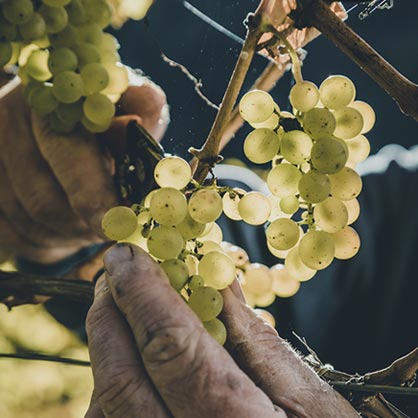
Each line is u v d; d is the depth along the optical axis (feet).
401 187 2.50
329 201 1.30
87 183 1.73
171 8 4.00
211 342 1.18
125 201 1.72
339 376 1.43
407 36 6.27
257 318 1.31
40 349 3.19
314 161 1.26
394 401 1.80
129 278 1.20
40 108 1.69
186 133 2.19
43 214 1.88
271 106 1.31
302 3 1.30
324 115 1.28
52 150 1.79
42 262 2.04
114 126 1.77
